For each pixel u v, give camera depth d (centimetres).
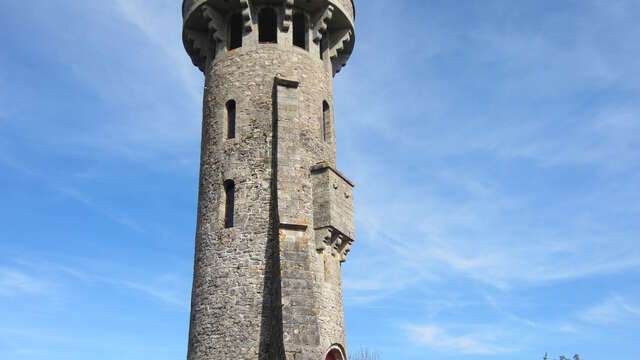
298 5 2864
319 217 2522
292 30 2861
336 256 2586
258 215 2486
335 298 2505
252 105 2686
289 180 2481
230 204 2584
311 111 2745
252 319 2322
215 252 2477
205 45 2962
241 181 2558
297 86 2667
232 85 2755
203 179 2677
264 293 2358
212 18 2831
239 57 2786
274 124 2634
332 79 3022
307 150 2650
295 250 2353
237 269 2412
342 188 2656
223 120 2719
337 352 2470
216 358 2300
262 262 2406
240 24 2908
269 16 2917
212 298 2402
